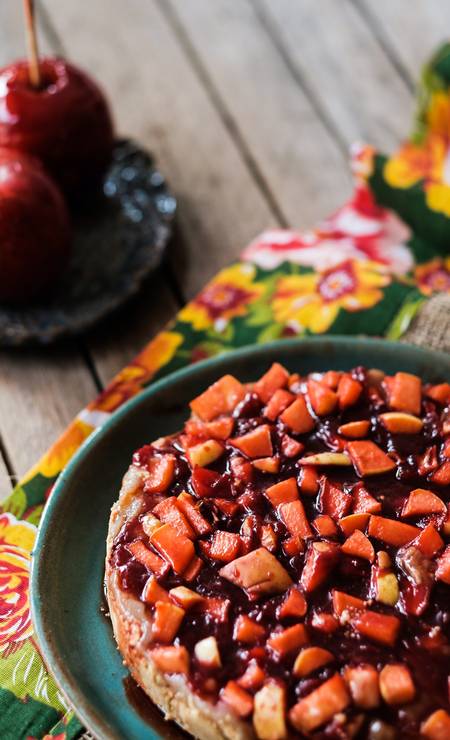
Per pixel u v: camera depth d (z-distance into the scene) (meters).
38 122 0.88
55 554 0.72
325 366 0.79
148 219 0.92
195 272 0.91
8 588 0.73
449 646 0.66
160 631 0.66
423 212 0.90
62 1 1.08
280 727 0.64
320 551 0.68
